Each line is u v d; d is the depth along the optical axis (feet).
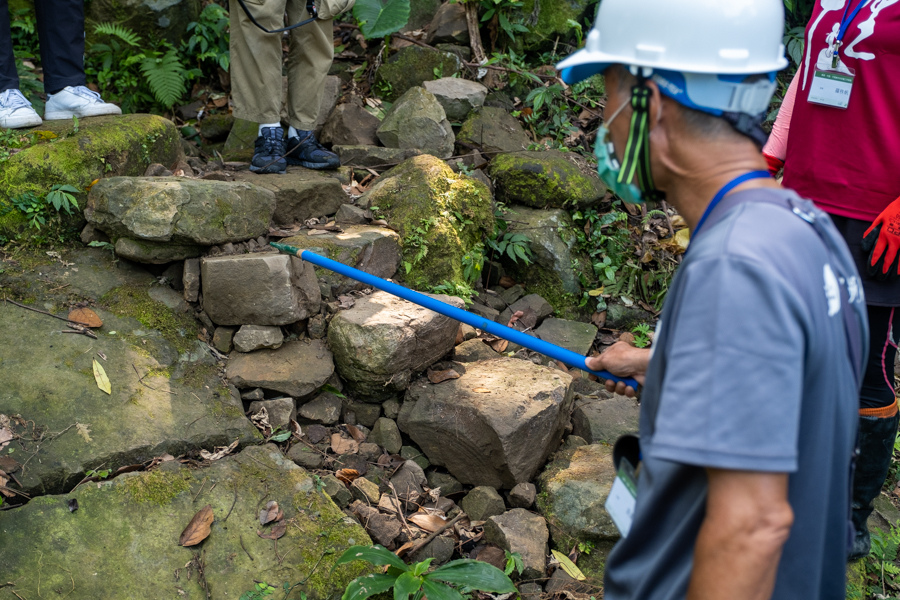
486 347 10.59
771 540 2.96
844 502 3.67
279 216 10.93
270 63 11.41
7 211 9.43
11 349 8.32
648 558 3.81
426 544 7.94
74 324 8.80
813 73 7.22
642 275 12.69
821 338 3.20
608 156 3.87
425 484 8.96
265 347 9.25
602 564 8.05
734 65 3.41
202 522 7.36
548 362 11.05
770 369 2.95
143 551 7.06
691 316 3.11
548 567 8.00
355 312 9.44
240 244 9.88
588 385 10.93
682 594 3.48
